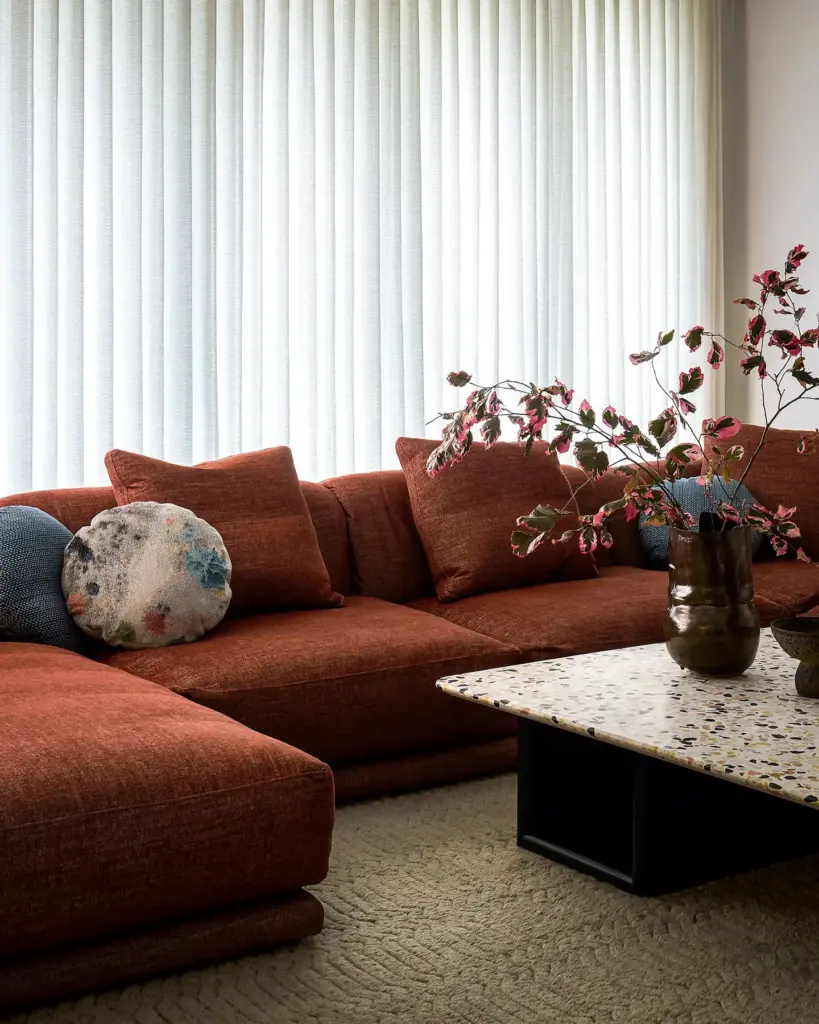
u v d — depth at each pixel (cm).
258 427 397
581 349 479
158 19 372
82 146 361
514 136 457
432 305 437
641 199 496
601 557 410
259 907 195
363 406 421
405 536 376
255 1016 175
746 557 235
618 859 225
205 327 384
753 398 530
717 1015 173
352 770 276
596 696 224
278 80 397
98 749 189
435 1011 176
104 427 369
